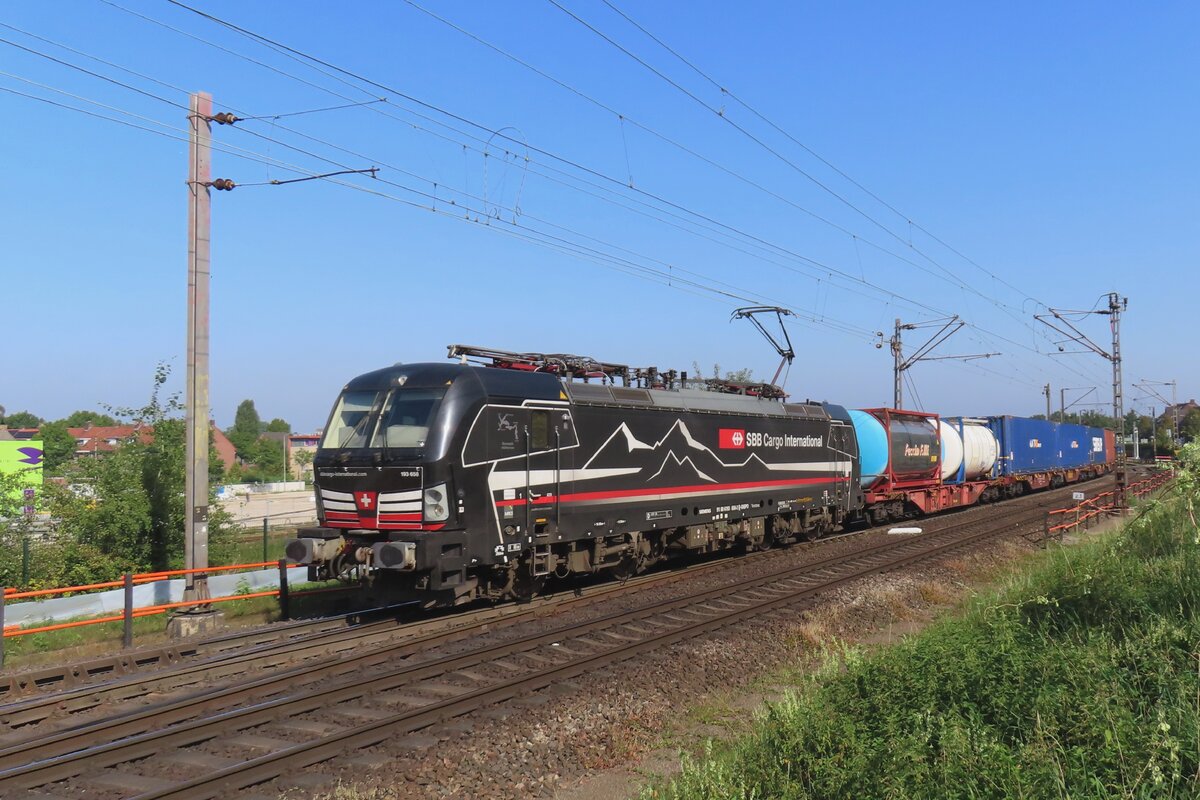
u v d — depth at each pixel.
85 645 12.35
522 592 14.57
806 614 13.42
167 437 16.66
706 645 11.52
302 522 32.28
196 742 7.82
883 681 7.61
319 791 6.84
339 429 13.70
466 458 12.87
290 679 9.64
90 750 7.27
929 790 5.50
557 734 8.17
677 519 17.42
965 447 32.41
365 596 15.48
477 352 14.57
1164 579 9.99
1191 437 12.66
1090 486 47.38
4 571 14.63
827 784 6.05
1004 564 18.88
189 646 11.25
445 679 9.94
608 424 15.68
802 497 21.89
